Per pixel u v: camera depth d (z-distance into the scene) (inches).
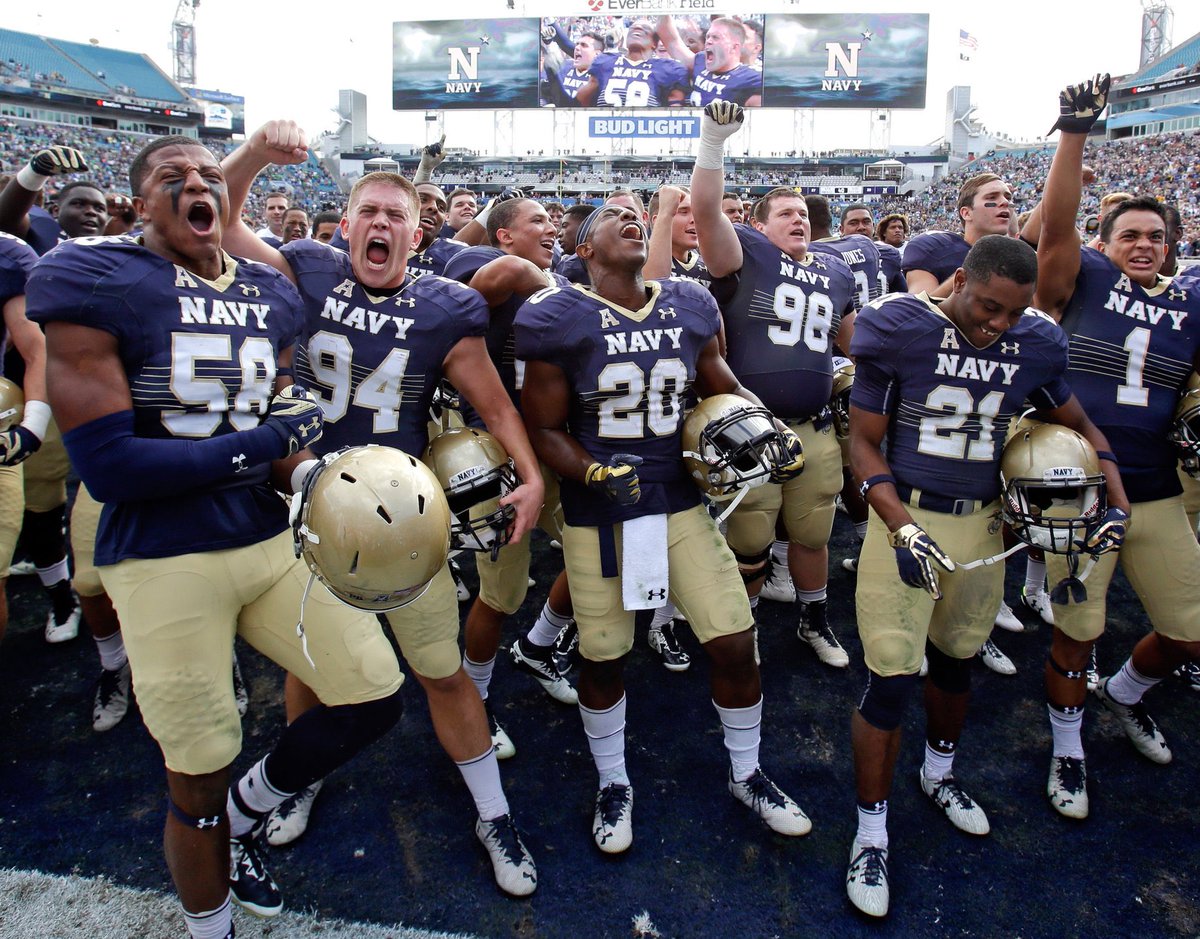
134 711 119.6
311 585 77.7
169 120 1529.3
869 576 94.5
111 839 94.3
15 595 155.0
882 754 90.0
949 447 92.1
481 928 83.8
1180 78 1256.8
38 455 129.6
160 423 70.3
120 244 69.6
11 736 113.4
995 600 95.1
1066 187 100.4
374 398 90.0
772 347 129.3
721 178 112.9
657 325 95.1
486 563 109.0
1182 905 87.7
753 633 97.3
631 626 98.0
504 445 91.1
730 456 91.1
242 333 74.8
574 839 96.7
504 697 127.0
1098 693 126.3
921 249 156.6
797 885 90.4
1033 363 90.4
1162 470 104.3
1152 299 104.4
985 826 97.9
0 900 85.2
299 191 1414.9
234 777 107.0
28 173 134.4
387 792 104.0
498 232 129.9
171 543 71.4
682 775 108.3
